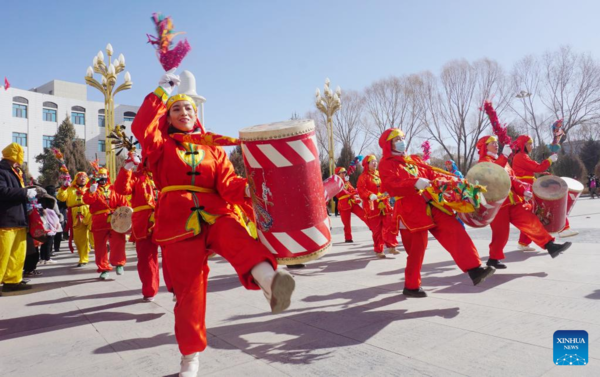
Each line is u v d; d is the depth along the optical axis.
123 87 11.52
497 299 4.23
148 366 2.97
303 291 5.09
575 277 4.99
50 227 6.68
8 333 3.95
